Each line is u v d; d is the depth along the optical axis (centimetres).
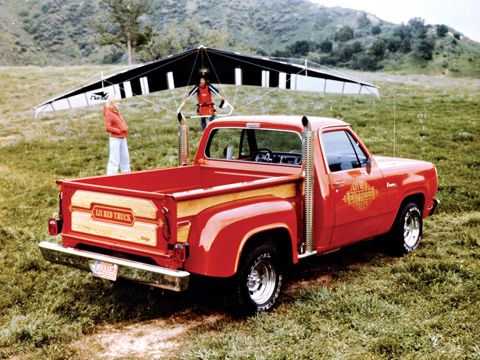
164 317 533
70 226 532
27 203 1012
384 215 679
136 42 6844
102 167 1398
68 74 3922
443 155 1415
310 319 510
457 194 1038
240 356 432
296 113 2195
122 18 6712
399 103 2484
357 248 762
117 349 464
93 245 515
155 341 480
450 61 14400
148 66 995
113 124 1016
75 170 1362
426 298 559
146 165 1412
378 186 664
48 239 772
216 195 490
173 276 449
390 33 18062
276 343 464
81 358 447
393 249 721
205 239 470
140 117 2277
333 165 611
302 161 579
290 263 563
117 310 539
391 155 1439
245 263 504
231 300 527
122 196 487
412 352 442
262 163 650
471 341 459
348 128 643
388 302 549
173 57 972
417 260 698
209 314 539
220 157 697
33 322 491
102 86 1005
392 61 14788
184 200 463
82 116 2373
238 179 675
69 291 580
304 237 582
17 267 653
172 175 661
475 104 2383
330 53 16412
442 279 604
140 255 482
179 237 464
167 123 2122
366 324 491
